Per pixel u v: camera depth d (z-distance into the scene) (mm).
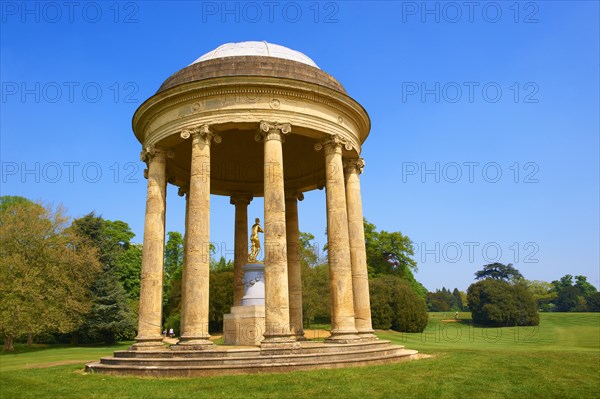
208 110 26016
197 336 22547
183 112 26656
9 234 60406
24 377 21328
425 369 20719
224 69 26953
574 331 91375
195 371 19891
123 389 17047
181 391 16375
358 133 31797
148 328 24812
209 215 24984
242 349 21781
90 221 77125
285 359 21266
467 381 18094
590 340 69188
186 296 23422
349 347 23859
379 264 102312
